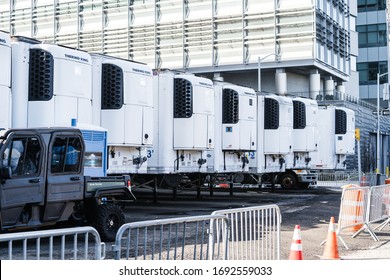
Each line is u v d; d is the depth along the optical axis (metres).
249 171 26.36
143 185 22.19
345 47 60.56
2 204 10.47
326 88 57.75
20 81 14.87
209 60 53.16
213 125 22.33
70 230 6.07
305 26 50.59
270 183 30.39
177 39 54.06
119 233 6.48
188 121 21.08
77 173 11.82
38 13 58.22
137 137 18.19
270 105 26.75
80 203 12.29
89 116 16.36
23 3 58.84
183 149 21.17
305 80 56.62
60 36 57.53
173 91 21.14
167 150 20.91
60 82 15.32
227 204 22.45
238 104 23.86
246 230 8.97
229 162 24.16
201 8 53.41
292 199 25.41
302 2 50.47
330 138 32.84
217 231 8.17
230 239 8.66
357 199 13.63
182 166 21.53
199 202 23.38
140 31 55.03
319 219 17.69
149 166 20.91
